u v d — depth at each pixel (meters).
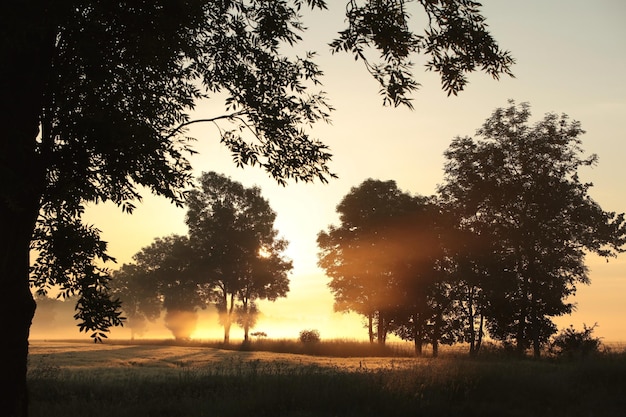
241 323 71.25
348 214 58.25
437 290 51.31
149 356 42.88
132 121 9.54
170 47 10.40
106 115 9.25
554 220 44.00
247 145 12.15
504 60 10.56
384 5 10.22
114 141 9.02
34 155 8.79
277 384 14.80
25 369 8.98
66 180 9.66
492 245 44.72
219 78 12.34
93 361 34.97
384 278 55.19
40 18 7.79
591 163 44.59
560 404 14.24
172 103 12.13
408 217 54.00
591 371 17.75
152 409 13.71
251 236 71.81
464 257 46.34
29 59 8.48
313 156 12.06
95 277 10.20
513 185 44.91
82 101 9.48
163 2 9.30
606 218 42.69
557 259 42.81
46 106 9.49
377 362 31.84
